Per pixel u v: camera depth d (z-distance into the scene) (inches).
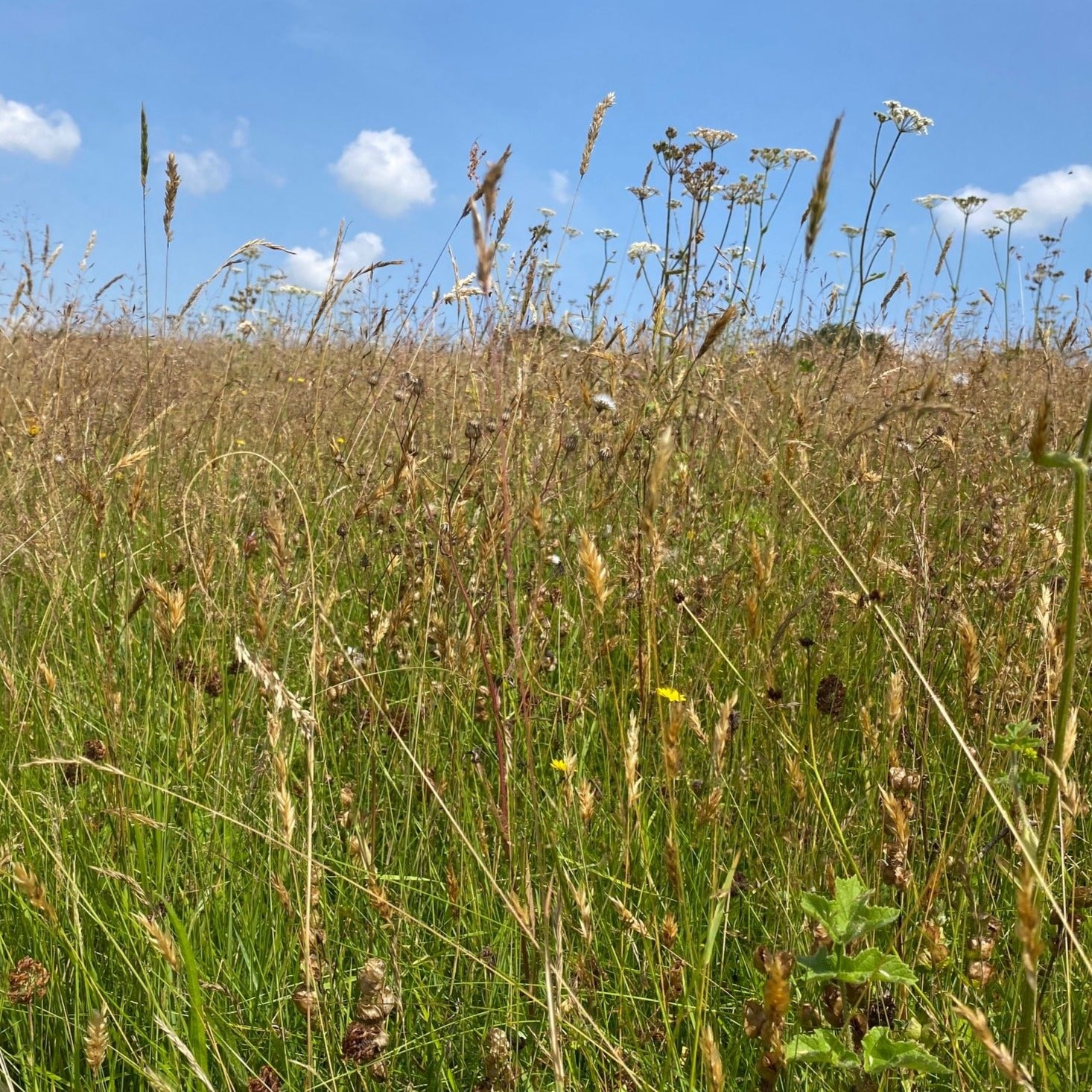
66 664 109.7
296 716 63.3
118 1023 72.7
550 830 83.7
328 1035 72.8
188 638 118.0
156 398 197.0
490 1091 65.9
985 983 64.4
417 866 89.0
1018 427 155.4
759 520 121.3
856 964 54.4
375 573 121.0
